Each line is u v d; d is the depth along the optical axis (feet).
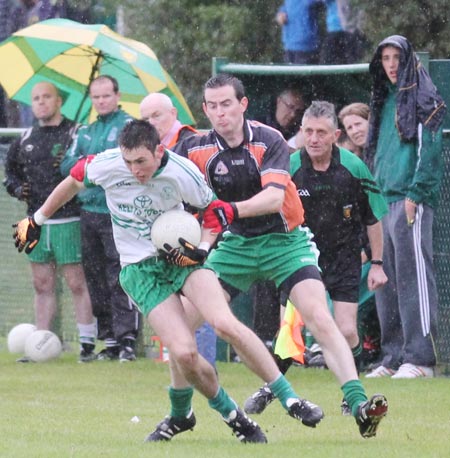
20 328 126.11
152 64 125.08
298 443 73.41
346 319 91.76
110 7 167.43
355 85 120.98
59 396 98.37
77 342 132.16
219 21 161.68
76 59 131.34
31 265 126.72
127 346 122.01
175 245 70.90
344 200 91.35
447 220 110.11
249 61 160.86
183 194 71.92
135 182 71.36
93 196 119.75
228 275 80.84
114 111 118.42
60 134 120.88
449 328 110.63
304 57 146.82
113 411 89.51
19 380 108.58
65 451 70.23
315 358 115.65
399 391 98.37
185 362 69.87
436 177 106.01
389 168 108.06
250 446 71.77
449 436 76.59
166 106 101.40
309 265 78.18
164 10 164.96
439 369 111.04
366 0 145.69
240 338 71.05
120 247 73.41
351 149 115.24
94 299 122.83
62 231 122.62
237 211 73.61
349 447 71.41
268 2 160.56
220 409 73.10
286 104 121.80
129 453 69.05
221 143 78.69
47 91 120.37
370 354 115.44
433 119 105.29
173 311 71.15
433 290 107.96
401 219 107.14
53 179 120.88
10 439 75.87
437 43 147.13
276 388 71.87
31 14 165.07
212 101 77.56
